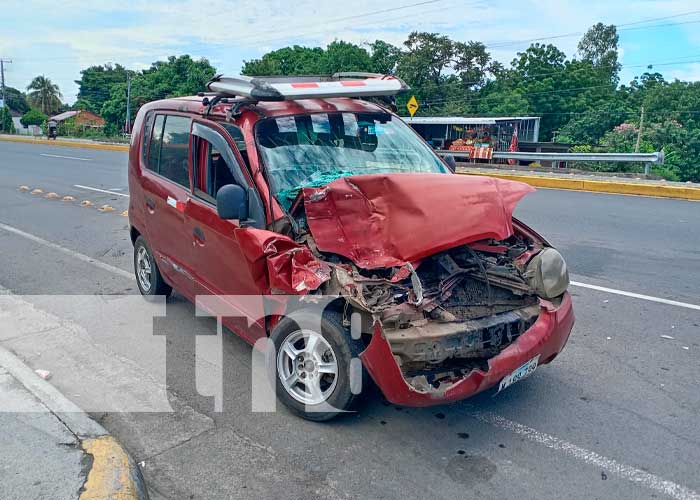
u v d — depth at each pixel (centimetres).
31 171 1939
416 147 498
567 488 320
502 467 338
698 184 1553
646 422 386
